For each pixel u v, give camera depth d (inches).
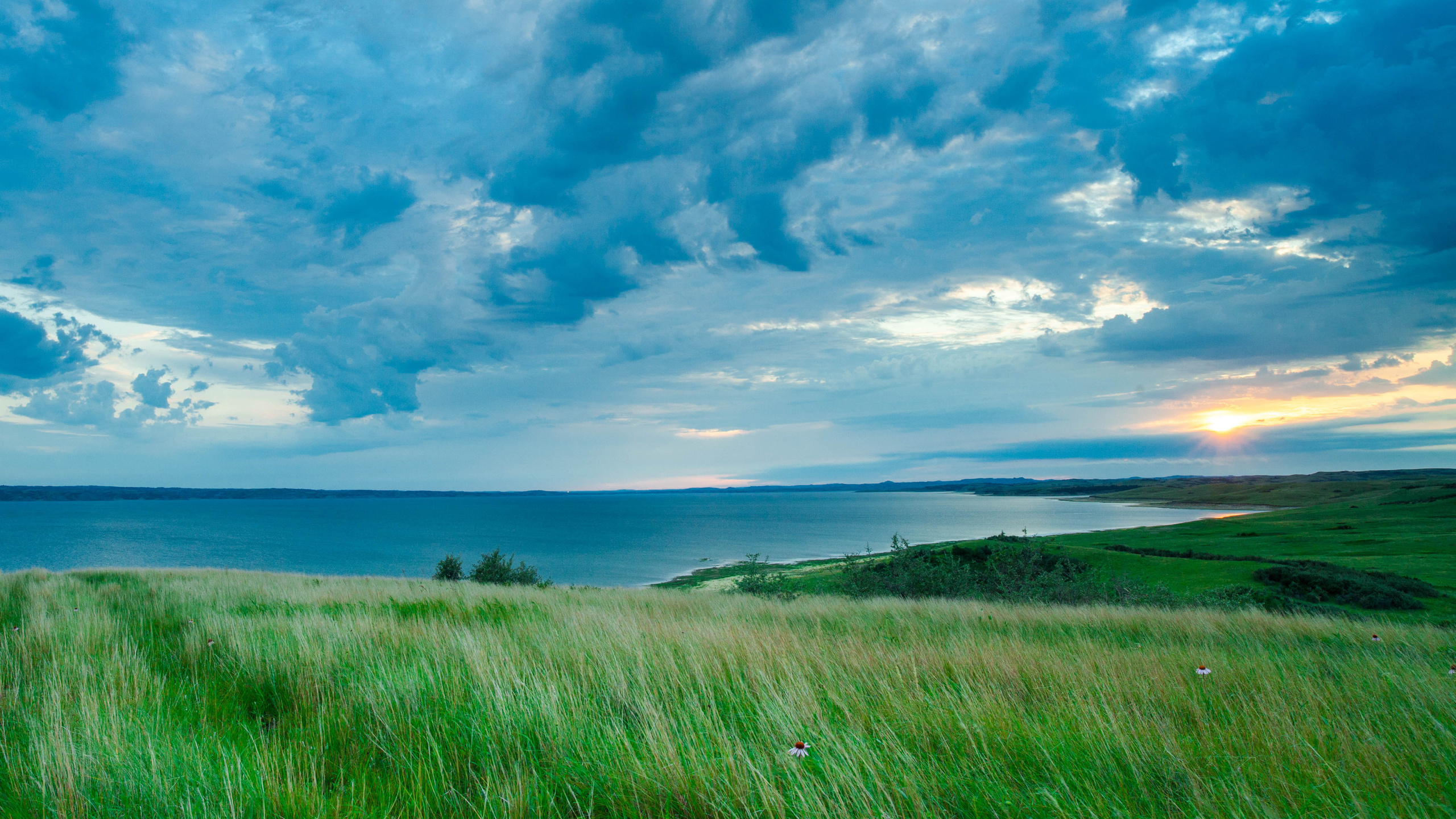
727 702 217.0
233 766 152.3
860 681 235.8
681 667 258.4
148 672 255.3
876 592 968.9
